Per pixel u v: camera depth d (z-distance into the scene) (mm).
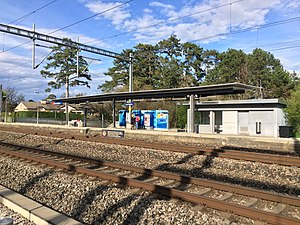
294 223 5168
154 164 11258
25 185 8547
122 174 9414
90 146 16625
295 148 15227
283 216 5320
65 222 5199
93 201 6773
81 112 76875
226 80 62938
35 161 11328
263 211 5543
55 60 55969
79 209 6617
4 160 11672
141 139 20766
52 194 7609
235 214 5879
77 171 9516
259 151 15328
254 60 69000
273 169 10086
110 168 10336
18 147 15688
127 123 32844
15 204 6105
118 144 16703
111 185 7992
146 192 7379
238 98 50062
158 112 32906
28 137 22141
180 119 38625
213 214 5949
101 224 5895
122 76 56844
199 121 32125
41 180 8602
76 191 7426
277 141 15945
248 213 5711
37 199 7594
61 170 9883
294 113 28484
